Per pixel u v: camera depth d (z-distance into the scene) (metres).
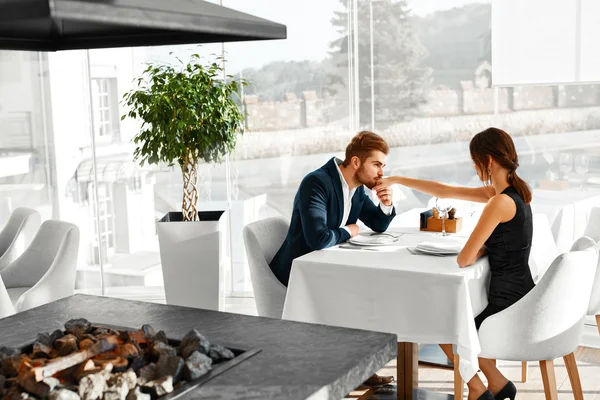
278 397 1.74
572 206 4.50
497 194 3.12
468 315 2.86
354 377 1.95
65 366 1.84
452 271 2.93
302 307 3.19
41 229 4.18
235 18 2.28
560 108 4.47
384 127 5.13
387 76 5.07
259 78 5.33
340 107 5.20
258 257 3.59
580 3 4.20
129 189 5.20
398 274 2.97
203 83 4.09
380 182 3.67
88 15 1.63
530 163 4.61
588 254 2.91
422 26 4.89
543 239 3.81
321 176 3.53
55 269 3.82
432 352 4.04
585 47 4.22
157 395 1.75
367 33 5.07
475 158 3.20
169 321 2.37
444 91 4.89
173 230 4.16
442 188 3.83
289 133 5.32
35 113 4.85
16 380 1.83
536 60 4.39
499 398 3.11
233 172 5.44
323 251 3.38
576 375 3.09
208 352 1.99
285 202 5.37
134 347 1.96
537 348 2.93
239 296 5.50
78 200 5.06
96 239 5.16
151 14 1.85
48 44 2.80
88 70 5.01
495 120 4.72
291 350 2.07
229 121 4.19
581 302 2.95
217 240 4.16
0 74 4.70
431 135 4.97
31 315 2.47
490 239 3.10
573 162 4.47
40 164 4.89
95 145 5.08
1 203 4.74
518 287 3.07
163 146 4.08
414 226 3.96
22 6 1.53
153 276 5.30
